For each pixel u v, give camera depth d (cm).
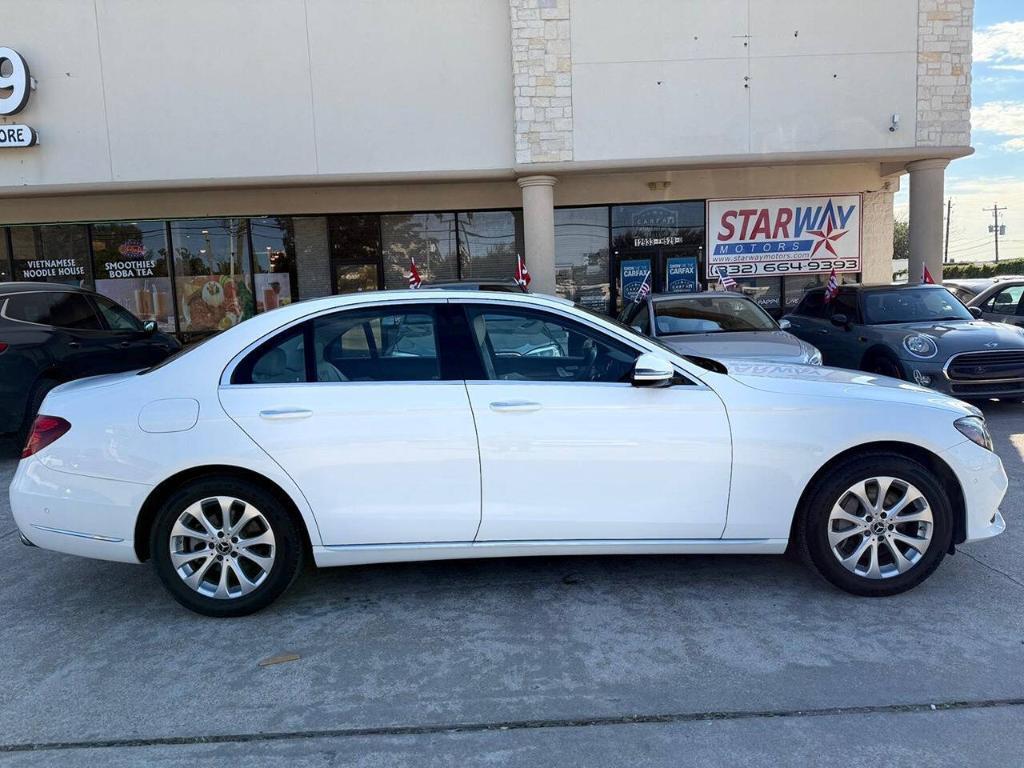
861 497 385
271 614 395
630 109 1212
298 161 1243
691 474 384
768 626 366
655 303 934
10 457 796
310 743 284
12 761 276
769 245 1436
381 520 381
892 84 1211
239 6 1212
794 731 284
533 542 388
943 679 316
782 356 749
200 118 1230
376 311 401
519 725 292
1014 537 478
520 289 897
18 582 446
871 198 1431
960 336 829
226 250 1443
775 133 1219
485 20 1223
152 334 945
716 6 1195
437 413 380
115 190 1248
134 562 388
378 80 1232
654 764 268
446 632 370
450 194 1427
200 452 373
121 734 292
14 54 1189
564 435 381
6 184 1230
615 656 342
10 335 730
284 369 391
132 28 1210
